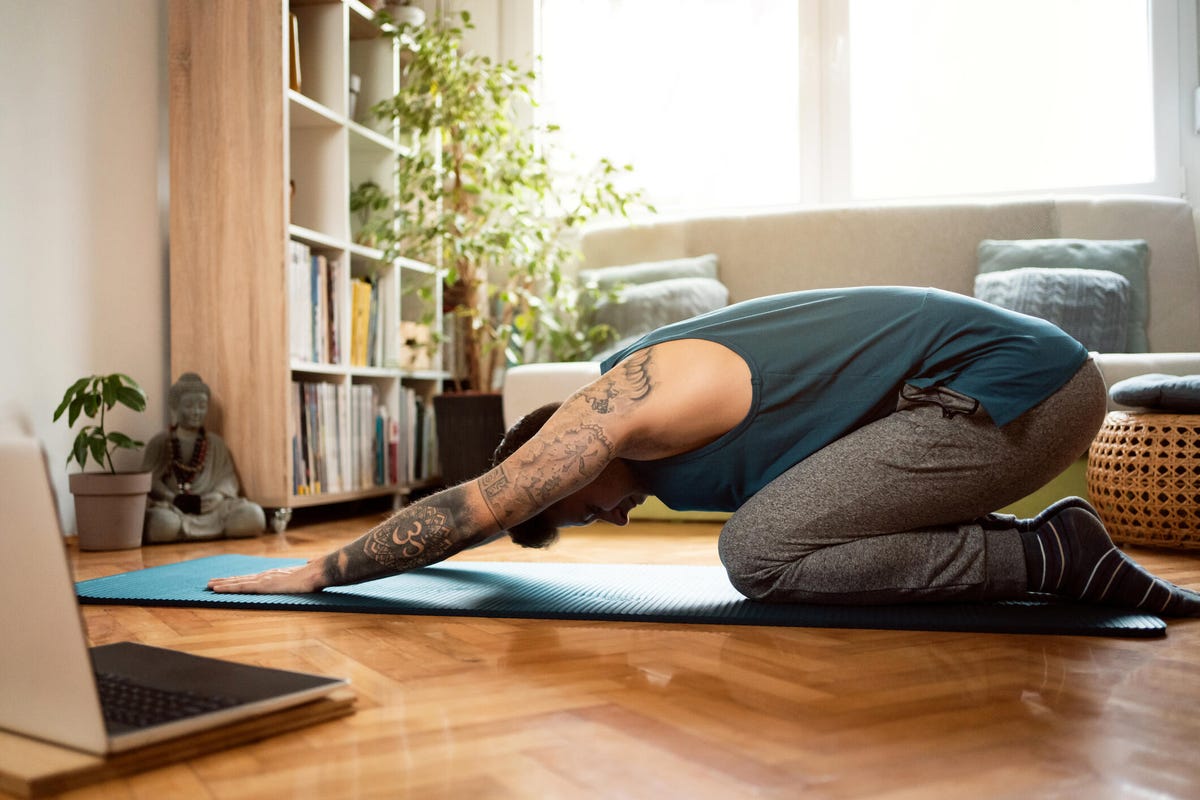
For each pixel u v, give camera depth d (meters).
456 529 1.48
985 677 1.12
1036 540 1.51
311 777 0.80
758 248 3.79
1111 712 0.98
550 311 3.81
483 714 0.98
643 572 1.95
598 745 0.88
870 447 1.47
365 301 3.57
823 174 4.05
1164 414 2.45
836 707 1.00
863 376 1.48
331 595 1.66
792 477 1.51
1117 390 2.54
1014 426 1.46
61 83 2.84
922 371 1.48
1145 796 0.75
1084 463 2.81
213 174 3.06
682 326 1.53
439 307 3.97
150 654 1.08
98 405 2.61
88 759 0.79
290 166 3.48
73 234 2.87
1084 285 3.28
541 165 3.81
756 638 1.35
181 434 2.92
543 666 1.19
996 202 3.66
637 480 1.59
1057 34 3.83
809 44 4.05
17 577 0.83
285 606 1.58
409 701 1.03
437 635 1.38
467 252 3.59
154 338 3.14
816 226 3.75
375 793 0.76
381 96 3.87
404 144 3.99
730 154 4.14
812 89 4.05
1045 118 3.85
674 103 4.18
